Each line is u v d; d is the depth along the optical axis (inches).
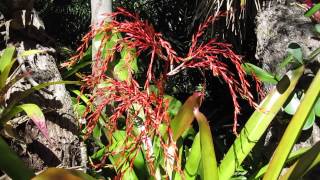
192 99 54.9
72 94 107.6
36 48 90.5
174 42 197.9
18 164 57.6
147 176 75.2
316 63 86.0
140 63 108.3
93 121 60.8
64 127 82.0
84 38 62.1
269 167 56.5
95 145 95.1
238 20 148.3
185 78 200.1
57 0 242.7
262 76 84.1
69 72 96.0
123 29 58.1
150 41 58.0
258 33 123.9
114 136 81.4
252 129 64.6
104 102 59.4
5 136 75.2
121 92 58.2
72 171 49.7
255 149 96.1
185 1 210.1
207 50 59.1
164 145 56.1
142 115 64.1
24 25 89.4
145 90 57.5
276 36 109.6
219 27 152.7
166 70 59.7
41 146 77.9
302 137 87.3
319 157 56.4
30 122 77.5
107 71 71.5
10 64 75.1
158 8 221.5
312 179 75.9
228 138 156.3
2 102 75.7
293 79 65.3
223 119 169.5
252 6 144.9
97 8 96.1
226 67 59.3
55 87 85.7
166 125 57.2
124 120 82.7
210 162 56.7
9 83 74.7
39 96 82.0
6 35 87.7
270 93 65.8
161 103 56.8
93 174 81.5
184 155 85.7
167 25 217.3
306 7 117.0
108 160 92.2
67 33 242.7
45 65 88.4
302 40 101.7
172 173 63.1
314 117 78.7
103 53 72.9
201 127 55.2
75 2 242.2
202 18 151.1
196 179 70.5
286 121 88.6
